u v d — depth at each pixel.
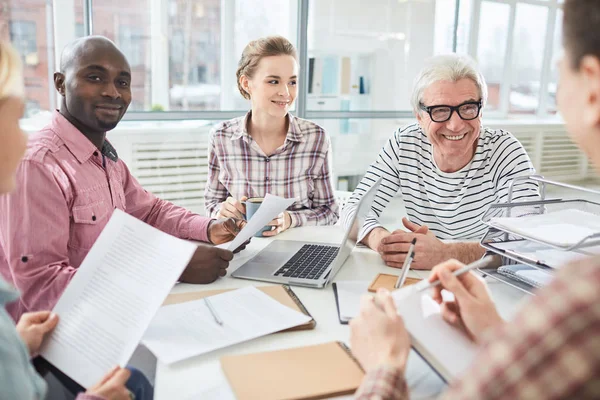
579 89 0.53
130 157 3.32
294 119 2.10
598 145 0.54
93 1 3.20
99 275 0.96
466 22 4.16
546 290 0.42
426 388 0.79
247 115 2.10
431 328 0.80
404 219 1.53
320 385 0.79
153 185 3.44
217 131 2.08
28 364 0.71
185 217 1.65
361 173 4.08
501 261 1.24
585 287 0.39
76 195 1.33
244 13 3.61
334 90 3.86
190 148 3.50
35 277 1.19
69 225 1.34
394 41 3.95
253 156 2.06
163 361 0.86
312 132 2.09
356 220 1.25
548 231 1.06
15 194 1.20
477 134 1.62
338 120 3.92
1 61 0.73
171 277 0.90
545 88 4.54
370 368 0.69
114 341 0.88
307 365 0.85
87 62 1.37
